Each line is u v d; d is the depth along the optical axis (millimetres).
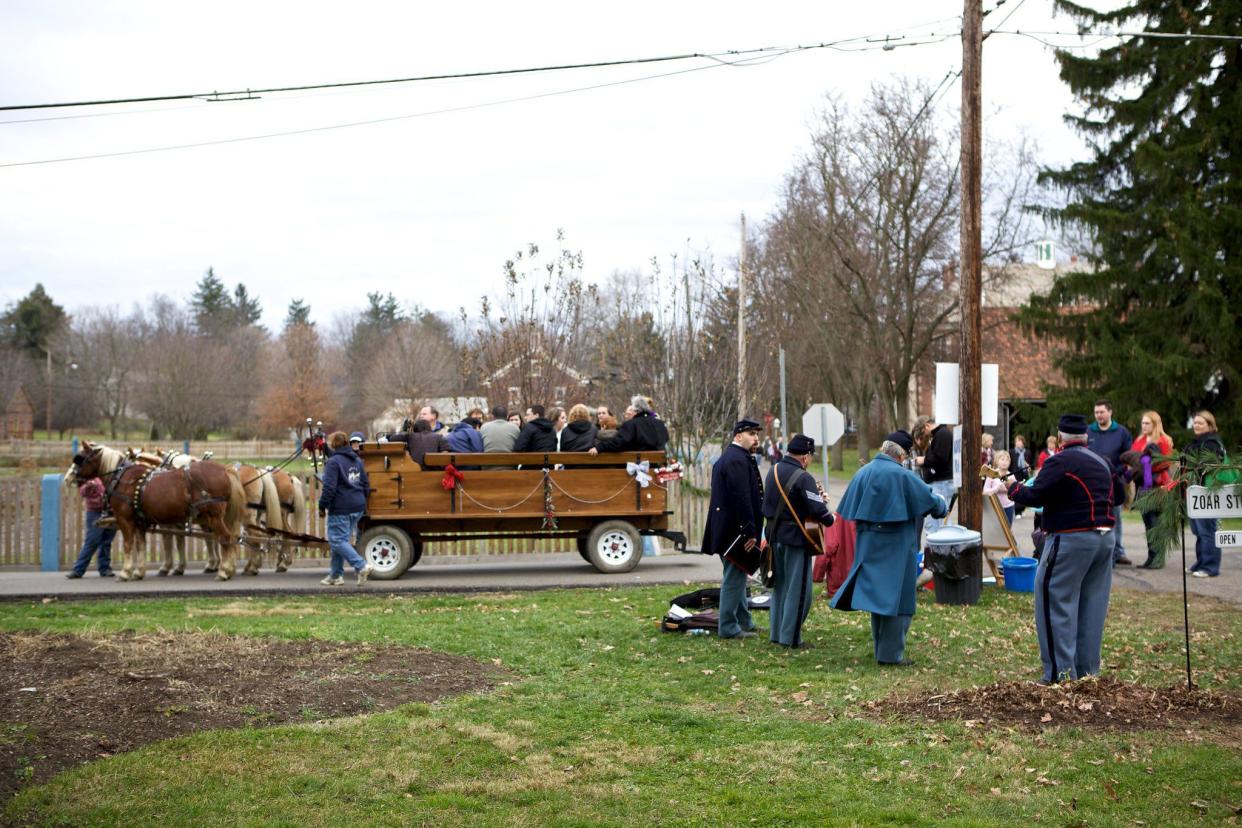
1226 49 29969
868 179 42719
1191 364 29422
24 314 94062
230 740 7020
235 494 16203
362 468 15234
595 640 10922
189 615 12383
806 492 10445
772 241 46781
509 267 25609
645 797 6293
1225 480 8031
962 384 14016
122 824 5691
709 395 29312
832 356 46562
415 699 8273
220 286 135875
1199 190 30516
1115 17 31641
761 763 6879
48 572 17766
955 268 42906
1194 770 6590
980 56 14219
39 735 6918
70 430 83500
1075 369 32688
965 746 7145
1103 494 8797
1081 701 7906
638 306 32531
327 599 14188
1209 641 10742
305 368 77438
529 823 5859
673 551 19312
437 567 17609
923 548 14453
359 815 5910
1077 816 5949
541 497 16172
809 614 12406
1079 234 34812
